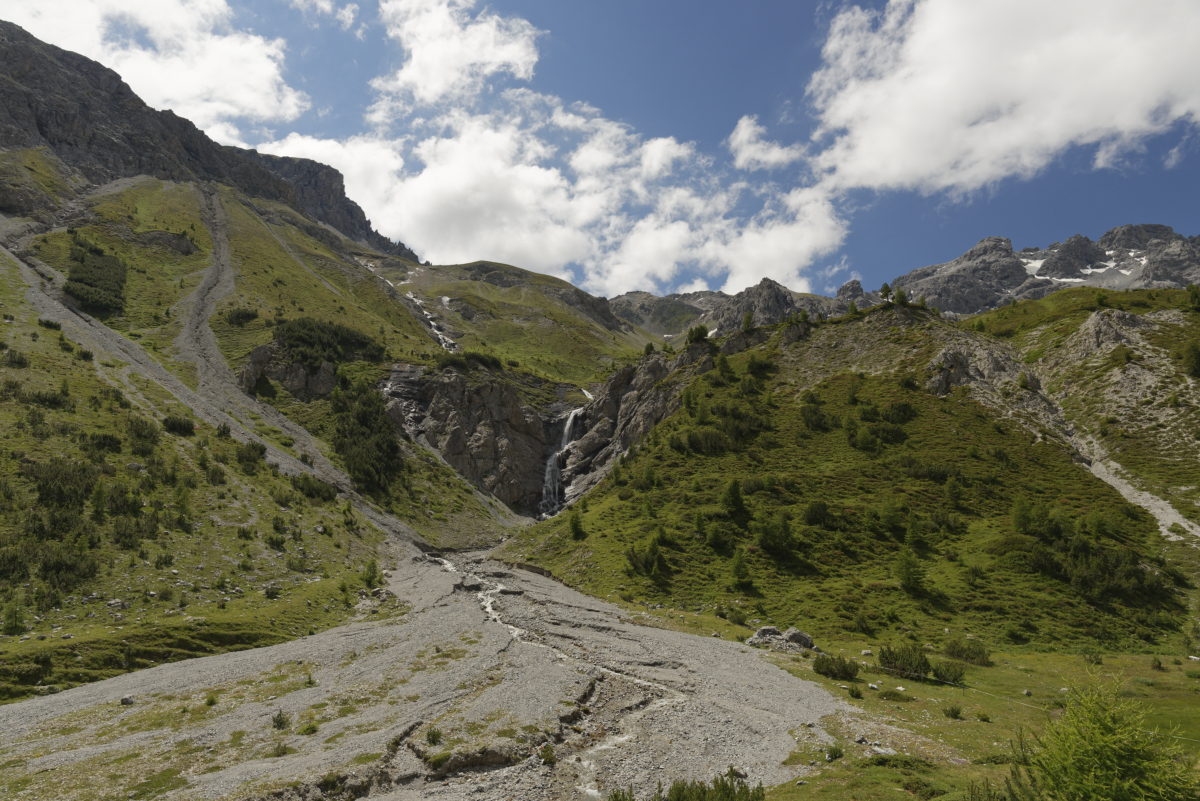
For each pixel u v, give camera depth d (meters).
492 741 28.58
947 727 29.53
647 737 29.97
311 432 121.62
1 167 189.88
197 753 28.06
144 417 91.69
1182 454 75.06
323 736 29.81
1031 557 58.69
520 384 180.25
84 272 152.88
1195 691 33.75
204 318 156.75
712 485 87.00
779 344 134.12
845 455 89.00
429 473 124.31
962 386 101.75
